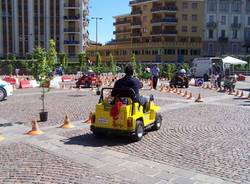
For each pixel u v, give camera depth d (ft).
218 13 295.07
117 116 33.50
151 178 23.94
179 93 81.51
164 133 37.68
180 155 29.25
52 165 26.55
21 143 33.14
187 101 66.39
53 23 282.36
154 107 38.60
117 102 33.55
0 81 67.21
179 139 34.88
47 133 37.55
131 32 340.39
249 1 297.12
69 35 286.46
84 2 311.88
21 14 275.59
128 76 35.63
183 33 302.86
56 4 281.54
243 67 215.10
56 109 54.85
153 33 310.86
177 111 53.57
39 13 278.46
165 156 28.96
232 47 298.15
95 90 89.86
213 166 26.43
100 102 35.63
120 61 325.01
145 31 320.50
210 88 101.24
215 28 295.69
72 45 286.66
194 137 35.78
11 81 107.55
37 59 46.16
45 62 46.44
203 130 39.22
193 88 102.58
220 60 149.59
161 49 291.17
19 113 50.78
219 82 100.32
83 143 33.30
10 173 24.84
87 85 100.48
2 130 38.93
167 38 303.68
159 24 305.53
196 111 53.78
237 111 54.24
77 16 285.23
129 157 28.71
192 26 303.27
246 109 56.65
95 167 26.16
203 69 148.77
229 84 90.22
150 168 25.98
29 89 92.73
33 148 31.37
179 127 40.81
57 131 38.58
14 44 275.59
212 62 150.51
